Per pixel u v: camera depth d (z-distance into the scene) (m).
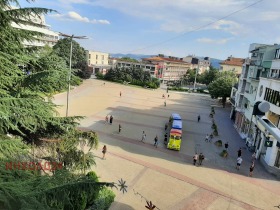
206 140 32.50
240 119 39.50
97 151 24.48
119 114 42.25
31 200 5.37
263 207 17.83
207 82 100.69
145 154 25.45
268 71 33.16
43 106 7.68
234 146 31.41
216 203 17.73
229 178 21.86
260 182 21.72
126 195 17.27
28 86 7.04
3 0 6.81
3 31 7.11
